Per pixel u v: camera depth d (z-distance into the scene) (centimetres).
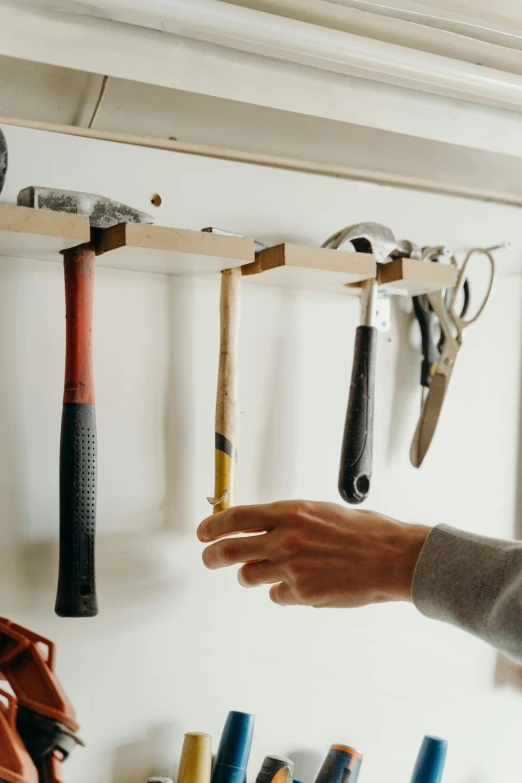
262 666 90
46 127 80
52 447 80
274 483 93
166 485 86
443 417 103
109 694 82
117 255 76
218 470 83
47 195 70
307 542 72
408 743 97
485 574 64
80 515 74
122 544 83
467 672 101
